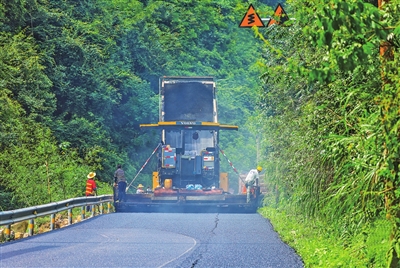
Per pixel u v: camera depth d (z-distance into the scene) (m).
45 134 72.75
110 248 29.19
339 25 14.19
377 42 15.70
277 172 42.31
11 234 36.22
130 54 117.25
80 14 111.88
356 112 22.00
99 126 102.12
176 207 57.75
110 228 39.53
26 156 66.44
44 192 65.31
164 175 63.50
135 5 131.88
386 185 17.94
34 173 65.06
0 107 68.69
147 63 120.62
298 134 31.17
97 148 89.94
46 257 26.14
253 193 57.19
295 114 37.75
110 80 110.25
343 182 23.06
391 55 16.75
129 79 111.31
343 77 21.98
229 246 29.98
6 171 66.75
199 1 151.00
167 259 25.56
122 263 24.47
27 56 85.25
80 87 98.06
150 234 35.62
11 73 77.94
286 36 31.28
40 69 84.25
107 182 95.75
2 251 28.19
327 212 27.03
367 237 22.55
